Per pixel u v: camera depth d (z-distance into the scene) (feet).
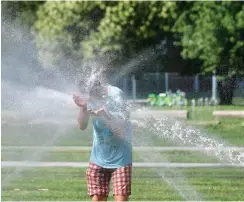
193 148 110.52
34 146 119.85
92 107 51.49
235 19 226.58
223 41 227.61
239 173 86.07
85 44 223.92
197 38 230.68
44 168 92.84
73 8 227.40
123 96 51.57
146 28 233.96
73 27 228.02
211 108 207.21
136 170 89.86
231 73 218.18
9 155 107.14
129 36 233.55
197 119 172.86
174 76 255.50
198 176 83.76
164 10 230.68
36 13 227.40
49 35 223.51
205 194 70.38
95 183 52.75
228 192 71.67
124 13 228.43
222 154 101.71
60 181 80.28
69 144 125.29
